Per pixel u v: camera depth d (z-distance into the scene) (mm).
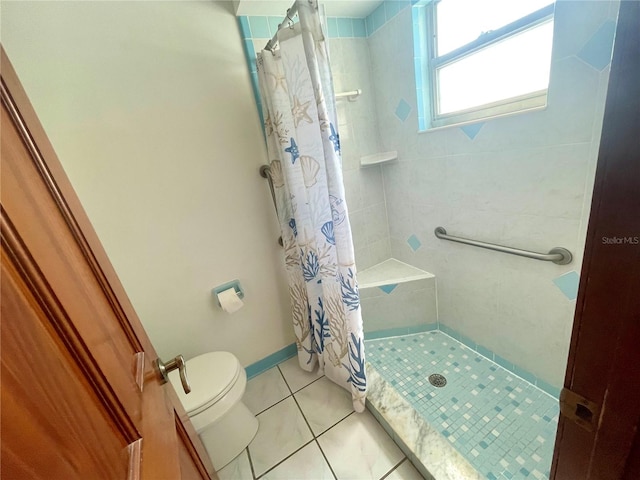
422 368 1646
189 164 1285
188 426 753
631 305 295
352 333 1209
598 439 379
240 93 1320
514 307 1382
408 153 1690
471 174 1367
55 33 957
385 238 2084
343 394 1496
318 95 910
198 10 1167
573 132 970
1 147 309
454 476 1005
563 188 1049
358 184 1894
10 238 262
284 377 1670
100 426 323
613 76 266
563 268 1135
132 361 514
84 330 355
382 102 1752
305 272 1412
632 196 270
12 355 236
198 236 1381
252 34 1268
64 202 466
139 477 351
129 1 1047
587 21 853
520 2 1084
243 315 1605
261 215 1524
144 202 1225
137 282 1284
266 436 1325
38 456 236
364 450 1207
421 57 1468
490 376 1518
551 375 1323
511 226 1268
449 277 1700
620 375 326
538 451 1148
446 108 1516
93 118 1065
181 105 1214
